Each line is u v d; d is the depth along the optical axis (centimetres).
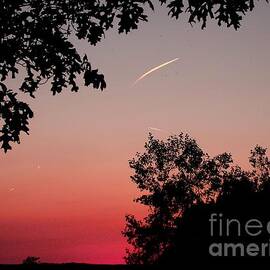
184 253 5166
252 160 6238
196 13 1365
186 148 6525
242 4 1347
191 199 6312
